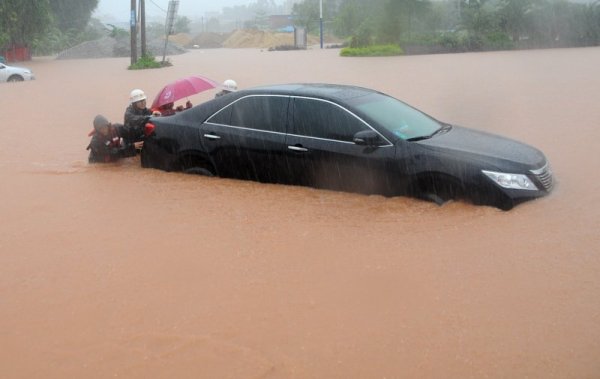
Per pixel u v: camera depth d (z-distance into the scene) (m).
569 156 9.57
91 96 21.06
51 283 5.57
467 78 22.53
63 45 68.38
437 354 4.27
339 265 5.71
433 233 6.36
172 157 8.90
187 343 4.50
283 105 8.01
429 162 7.08
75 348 4.50
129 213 7.39
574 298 4.93
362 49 42.06
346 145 7.52
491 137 7.84
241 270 5.69
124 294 5.30
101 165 9.91
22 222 7.23
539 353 4.23
